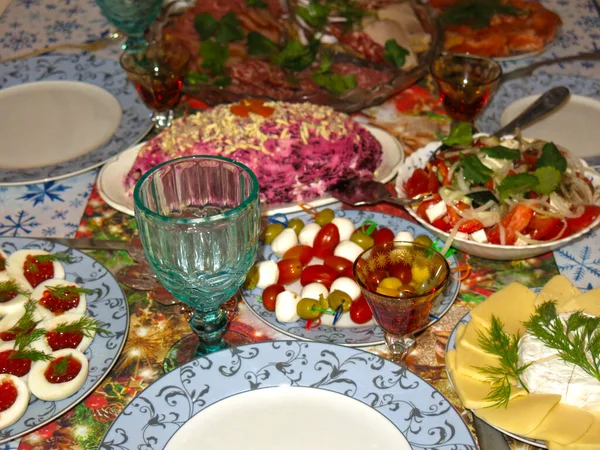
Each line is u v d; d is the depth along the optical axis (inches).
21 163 65.4
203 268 39.7
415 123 71.3
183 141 60.2
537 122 70.1
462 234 51.9
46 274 50.1
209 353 42.8
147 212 37.5
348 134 61.7
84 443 40.7
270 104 64.1
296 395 40.5
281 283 51.0
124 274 52.9
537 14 85.8
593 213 52.2
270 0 81.6
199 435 38.5
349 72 72.9
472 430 40.5
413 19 80.3
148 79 64.7
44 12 96.0
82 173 65.4
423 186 56.4
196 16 77.0
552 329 39.9
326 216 55.9
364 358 42.2
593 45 83.8
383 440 37.9
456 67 68.2
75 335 44.3
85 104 74.2
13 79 79.0
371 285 43.6
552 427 36.3
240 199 43.1
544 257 54.8
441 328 48.0
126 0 71.4
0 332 45.4
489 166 56.4
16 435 38.7
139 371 45.6
